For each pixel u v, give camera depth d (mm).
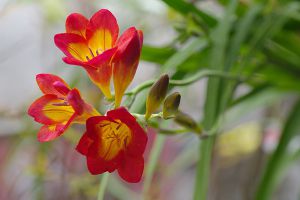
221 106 634
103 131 490
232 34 722
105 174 602
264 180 723
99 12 515
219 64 640
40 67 1245
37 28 1144
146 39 980
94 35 515
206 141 609
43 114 506
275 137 1056
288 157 756
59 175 947
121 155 485
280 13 722
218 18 708
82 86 848
